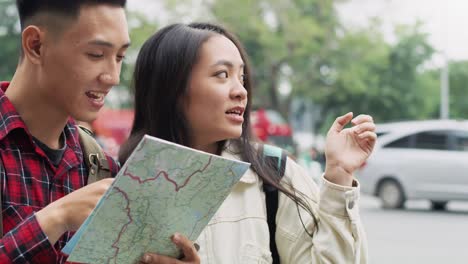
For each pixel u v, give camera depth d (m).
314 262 2.22
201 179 1.70
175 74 2.30
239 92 2.29
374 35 26.39
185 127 2.35
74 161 1.94
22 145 1.85
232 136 2.31
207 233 2.23
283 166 2.36
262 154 2.38
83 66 1.73
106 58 1.76
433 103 32.81
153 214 1.69
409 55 28.89
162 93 2.34
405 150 13.48
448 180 13.02
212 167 1.69
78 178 1.97
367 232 10.62
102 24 1.73
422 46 29.09
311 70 27.08
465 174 12.90
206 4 25.91
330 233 2.21
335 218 2.20
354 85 26.92
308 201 2.30
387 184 13.66
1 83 1.95
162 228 1.73
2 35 25.34
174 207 1.71
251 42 26.34
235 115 2.30
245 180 2.29
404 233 10.53
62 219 1.65
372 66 28.23
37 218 1.65
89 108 1.77
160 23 25.47
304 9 26.59
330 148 2.27
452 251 8.96
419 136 13.47
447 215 12.88
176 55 2.31
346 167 2.24
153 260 1.76
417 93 29.12
